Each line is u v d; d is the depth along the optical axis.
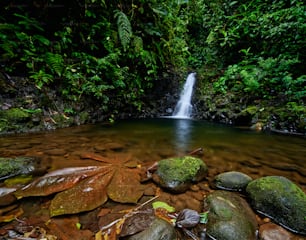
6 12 3.30
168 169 1.59
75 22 3.90
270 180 1.36
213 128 3.89
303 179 1.71
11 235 0.99
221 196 1.33
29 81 3.27
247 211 1.23
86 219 1.14
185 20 7.87
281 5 4.89
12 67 3.16
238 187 1.50
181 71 6.70
